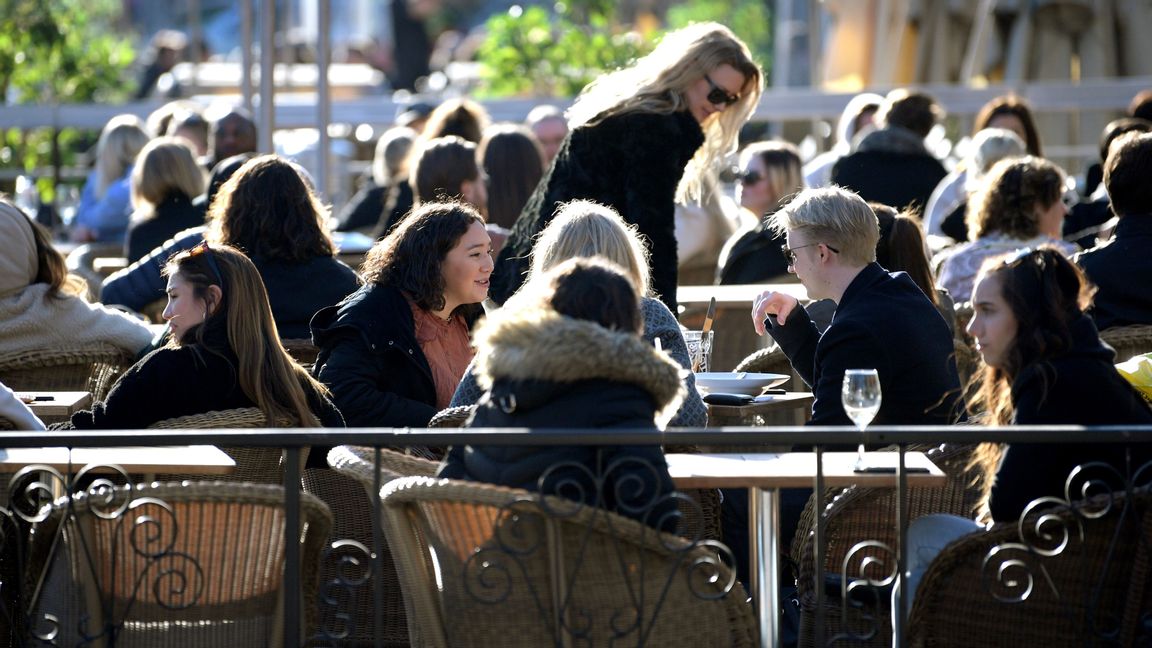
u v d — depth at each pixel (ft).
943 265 60.29
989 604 33.71
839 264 45.34
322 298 51.85
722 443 31.12
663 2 218.38
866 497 37.96
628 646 31.65
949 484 40.09
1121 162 51.85
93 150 121.29
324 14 87.20
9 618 35.29
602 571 31.53
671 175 53.42
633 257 42.57
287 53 128.88
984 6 105.81
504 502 30.48
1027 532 32.86
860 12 110.52
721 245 79.97
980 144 76.54
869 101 93.04
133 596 32.55
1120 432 31.22
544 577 31.60
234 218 51.83
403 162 86.94
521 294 37.17
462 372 47.60
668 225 53.52
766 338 66.90
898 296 44.60
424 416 45.06
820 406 43.68
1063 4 103.96
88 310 52.37
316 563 34.65
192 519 33.04
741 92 54.44
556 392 31.91
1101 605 33.09
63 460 37.52
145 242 72.43
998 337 35.53
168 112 102.63
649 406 32.09
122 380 40.65
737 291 66.13
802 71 159.02
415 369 46.32
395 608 42.68
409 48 220.64
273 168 52.19
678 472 35.55
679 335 42.80
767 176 75.97
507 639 31.99
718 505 41.70
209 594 33.58
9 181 114.01
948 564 33.76
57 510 33.50
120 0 220.02
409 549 33.30
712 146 55.93
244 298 41.22
